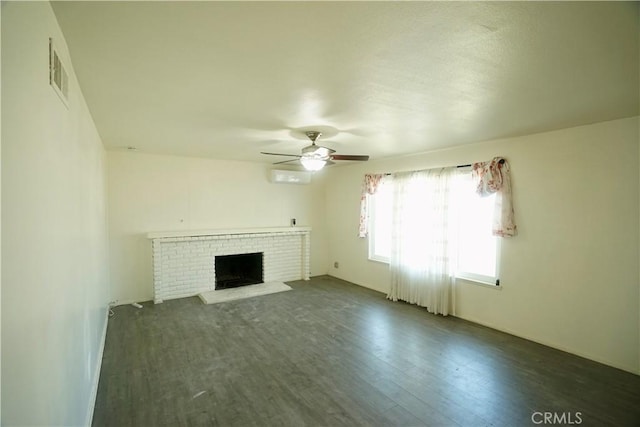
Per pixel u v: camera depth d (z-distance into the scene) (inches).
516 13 49.3
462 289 164.6
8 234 31.5
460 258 166.9
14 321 32.8
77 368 68.5
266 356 123.0
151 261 192.4
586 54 63.0
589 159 118.7
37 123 40.9
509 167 142.2
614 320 114.4
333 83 78.2
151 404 93.1
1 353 29.7
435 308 170.9
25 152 36.4
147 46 59.9
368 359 121.0
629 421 86.7
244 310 175.5
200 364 116.6
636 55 63.4
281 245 237.9
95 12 48.5
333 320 161.3
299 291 213.9
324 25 52.8
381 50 61.6
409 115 105.3
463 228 164.2
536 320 135.8
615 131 112.3
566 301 126.5
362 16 50.1
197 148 169.6
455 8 47.9
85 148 87.7
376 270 217.9
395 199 195.2
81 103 81.2
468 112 102.3
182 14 49.2
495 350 128.3
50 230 46.8
